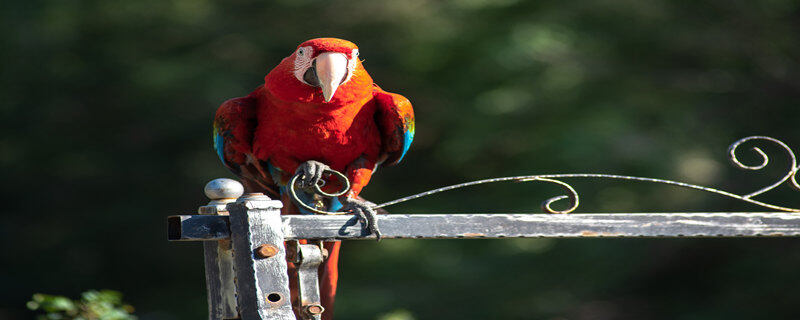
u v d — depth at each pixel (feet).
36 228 67.15
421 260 57.72
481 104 52.75
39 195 67.31
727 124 49.32
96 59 62.49
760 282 45.73
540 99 51.80
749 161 47.09
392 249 59.77
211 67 60.85
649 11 49.93
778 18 48.52
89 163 65.36
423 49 59.52
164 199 66.74
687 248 49.57
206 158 66.59
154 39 62.64
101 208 66.49
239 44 62.85
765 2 48.24
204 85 59.06
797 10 48.60
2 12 61.77
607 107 49.88
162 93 60.90
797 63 49.32
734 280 47.60
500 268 53.88
